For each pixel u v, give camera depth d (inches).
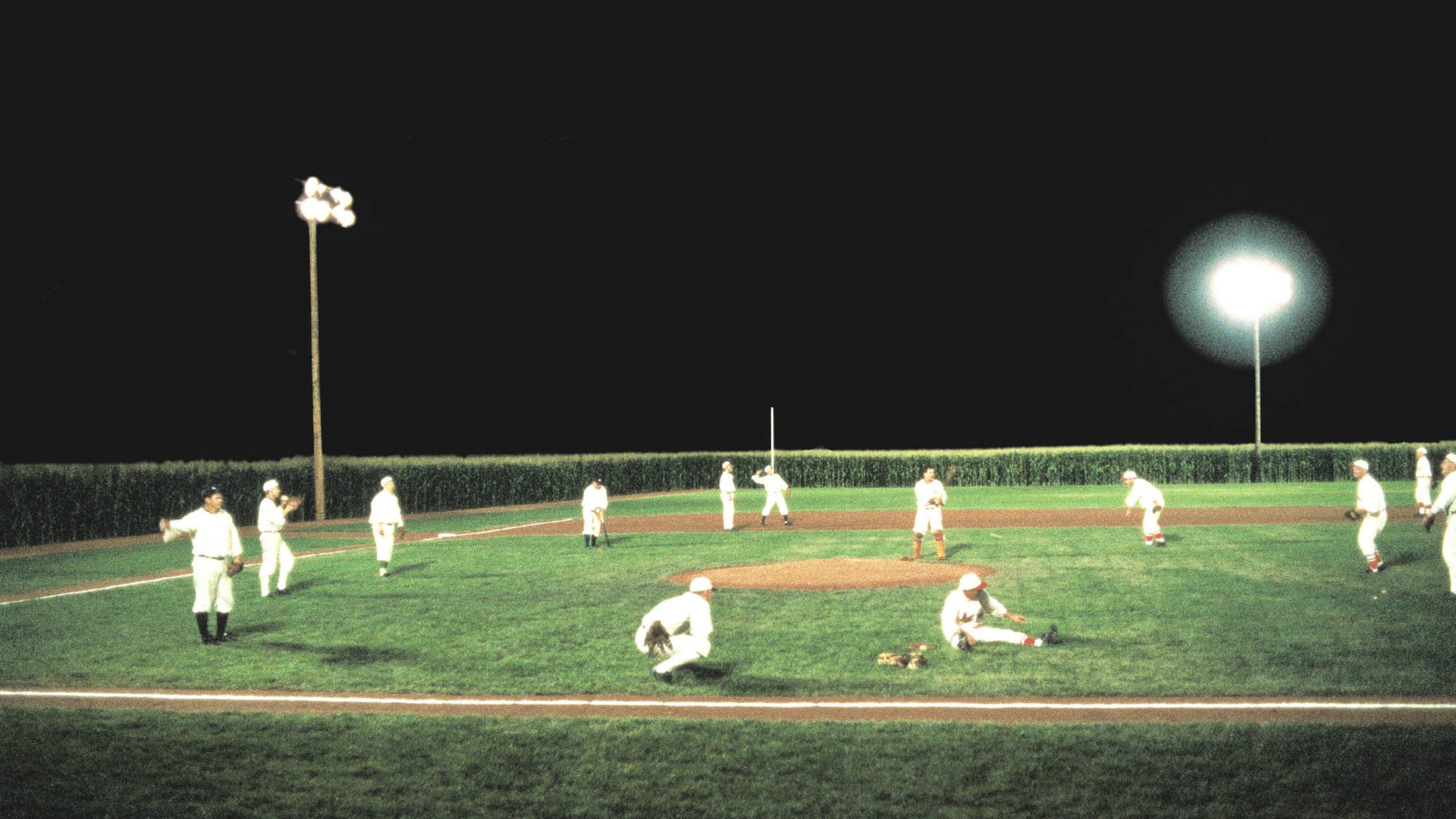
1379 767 348.8
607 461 2258.9
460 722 419.5
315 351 1587.1
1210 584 730.2
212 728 417.1
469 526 1460.4
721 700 450.3
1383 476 2306.8
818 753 373.7
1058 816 317.7
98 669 527.5
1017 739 383.9
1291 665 483.2
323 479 1637.6
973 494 2023.9
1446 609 614.5
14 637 618.5
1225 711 415.5
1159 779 342.6
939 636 574.6
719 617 641.0
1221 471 2351.1
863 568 884.0
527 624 634.2
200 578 593.3
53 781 359.9
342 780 357.1
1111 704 430.0
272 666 530.6
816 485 2485.2
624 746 385.4
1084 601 669.3
